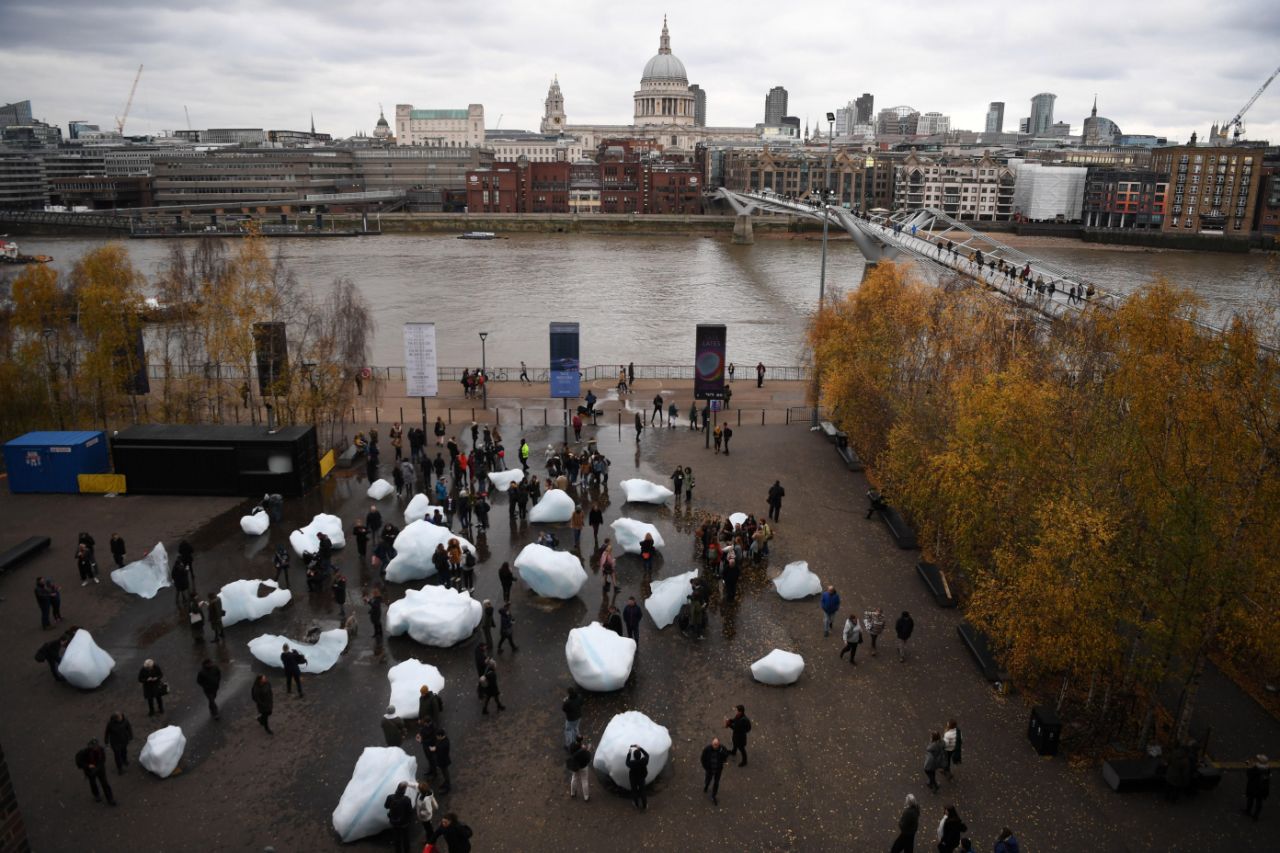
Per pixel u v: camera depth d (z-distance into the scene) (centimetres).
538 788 2328
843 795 2317
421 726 2298
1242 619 2314
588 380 7144
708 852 2125
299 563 3600
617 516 4134
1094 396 2955
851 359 4900
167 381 5447
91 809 2236
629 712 2455
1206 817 2247
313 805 2259
